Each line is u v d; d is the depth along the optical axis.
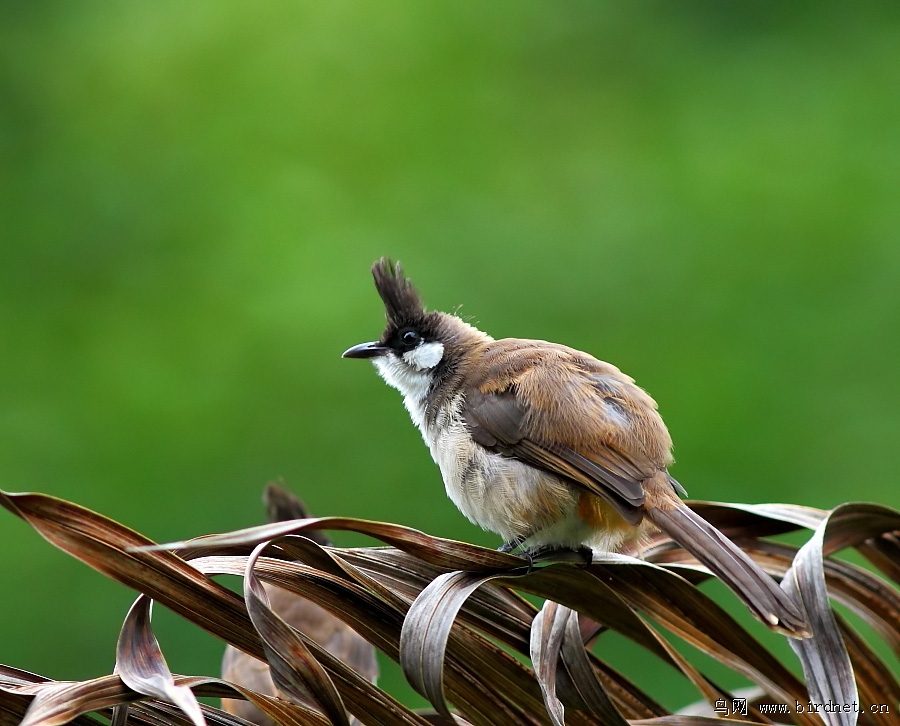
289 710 3.96
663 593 4.77
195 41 14.70
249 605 3.77
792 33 15.35
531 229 13.71
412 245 13.43
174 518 11.94
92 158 14.45
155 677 3.66
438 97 14.53
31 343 13.34
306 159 13.96
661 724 4.63
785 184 13.62
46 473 12.23
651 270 13.35
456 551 4.24
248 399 12.48
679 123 14.63
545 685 4.23
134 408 12.52
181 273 13.44
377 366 7.57
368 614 4.20
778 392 12.43
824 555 5.21
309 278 13.09
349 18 14.76
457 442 6.39
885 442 11.97
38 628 11.05
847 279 12.99
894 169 13.59
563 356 6.47
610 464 5.78
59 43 15.19
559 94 14.98
